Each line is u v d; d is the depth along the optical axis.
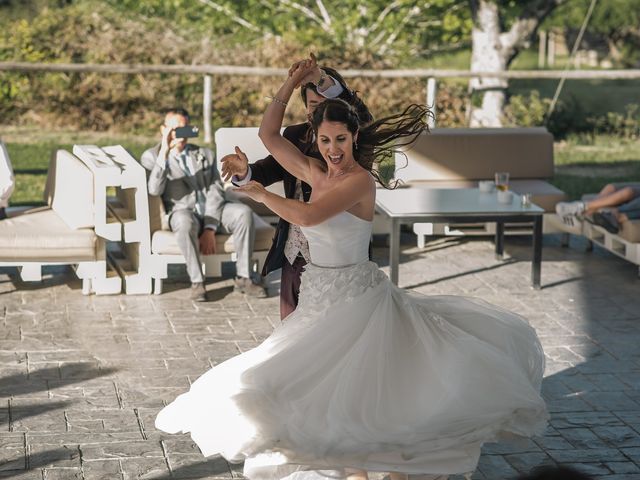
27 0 18.77
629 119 16.28
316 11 19.88
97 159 7.84
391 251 7.79
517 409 4.31
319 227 4.43
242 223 7.66
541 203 9.23
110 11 17.67
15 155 13.33
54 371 6.15
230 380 4.43
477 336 4.62
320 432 4.14
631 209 8.48
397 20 18.75
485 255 9.19
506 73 14.16
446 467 4.22
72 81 15.72
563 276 8.57
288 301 5.12
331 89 4.82
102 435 5.27
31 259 7.43
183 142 7.66
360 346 4.31
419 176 9.67
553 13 21.23
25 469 4.86
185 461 5.00
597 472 5.02
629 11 21.16
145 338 6.79
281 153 4.59
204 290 7.60
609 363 6.57
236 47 16.73
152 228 7.71
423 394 4.27
